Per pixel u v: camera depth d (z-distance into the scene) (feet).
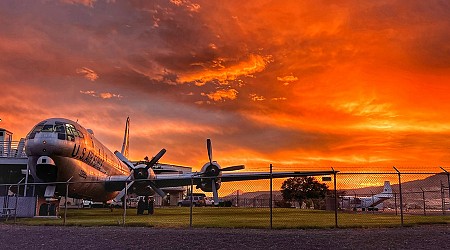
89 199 107.24
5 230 49.52
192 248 34.01
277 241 37.68
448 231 45.75
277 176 96.12
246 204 206.90
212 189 92.89
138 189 95.04
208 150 95.40
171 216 89.25
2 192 107.65
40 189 87.71
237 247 34.30
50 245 36.40
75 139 81.71
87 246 35.63
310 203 196.13
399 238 39.24
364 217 83.87
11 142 112.37
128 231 47.32
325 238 39.58
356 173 53.31
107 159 106.22
